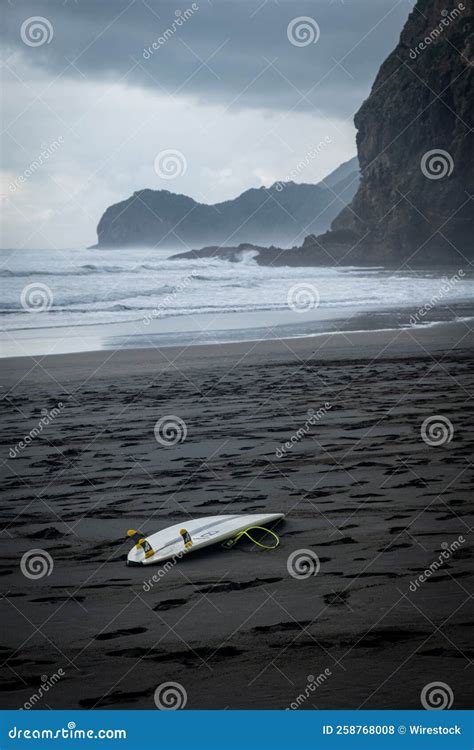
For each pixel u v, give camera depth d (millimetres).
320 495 7328
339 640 4090
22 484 8289
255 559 5543
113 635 4312
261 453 9312
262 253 104812
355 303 36781
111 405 13594
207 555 5684
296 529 6246
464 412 11766
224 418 11844
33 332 26094
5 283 44844
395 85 103375
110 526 6637
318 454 9133
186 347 21969
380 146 104438
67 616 4625
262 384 15375
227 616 4488
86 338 24422
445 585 4879
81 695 3668
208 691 3625
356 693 3549
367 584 4934
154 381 16266
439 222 97625
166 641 4176
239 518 6266
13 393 15273
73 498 7637
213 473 8422
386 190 102312
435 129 98875
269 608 4582
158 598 4852
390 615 4410
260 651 3994
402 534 6008
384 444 9578
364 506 6863
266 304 36062
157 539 5891
